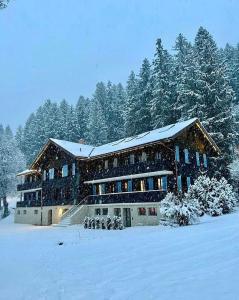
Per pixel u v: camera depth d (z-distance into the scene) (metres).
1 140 77.56
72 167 44.81
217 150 38.22
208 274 8.44
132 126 57.19
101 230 30.66
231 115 41.28
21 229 42.34
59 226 40.38
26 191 58.75
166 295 7.30
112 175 38.91
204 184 29.16
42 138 87.19
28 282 11.11
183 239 15.30
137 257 12.65
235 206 31.33
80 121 83.69
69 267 12.76
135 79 81.62
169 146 32.78
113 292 8.32
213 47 50.12
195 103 43.28
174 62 59.75
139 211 33.91
